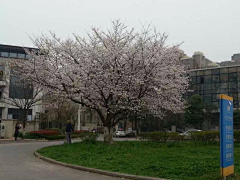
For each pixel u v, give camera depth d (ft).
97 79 57.06
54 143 74.69
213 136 60.75
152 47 58.95
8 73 103.24
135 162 34.83
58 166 35.53
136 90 60.44
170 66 61.52
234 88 181.78
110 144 57.06
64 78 58.90
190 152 45.11
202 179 25.53
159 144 56.95
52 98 81.51
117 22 60.95
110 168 31.99
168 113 156.35
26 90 113.91
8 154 47.75
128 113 65.31
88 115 229.25
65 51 59.62
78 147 51.19
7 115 152.87
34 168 33.91
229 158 26.12
